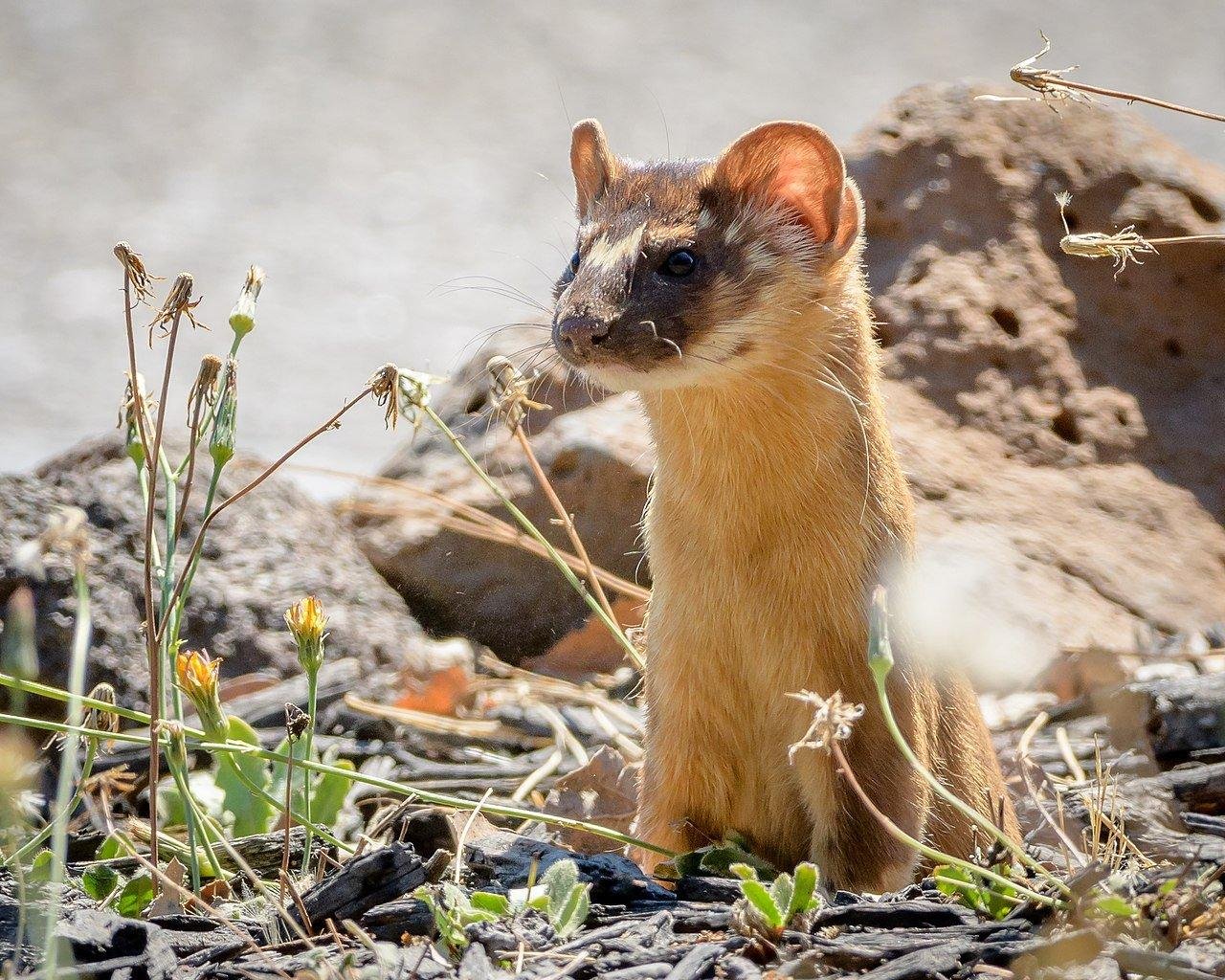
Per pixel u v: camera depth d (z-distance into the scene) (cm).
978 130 1570
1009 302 1505
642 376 827
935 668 894
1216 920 601
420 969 602
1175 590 1361
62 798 592
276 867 821
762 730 864
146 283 743
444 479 1462
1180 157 1612
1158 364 1520
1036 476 1430
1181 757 995
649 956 610
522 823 1039
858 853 827
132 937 611
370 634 1315
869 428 866
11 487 1272
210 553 1325
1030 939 609
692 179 892
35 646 1163
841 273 873
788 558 833
